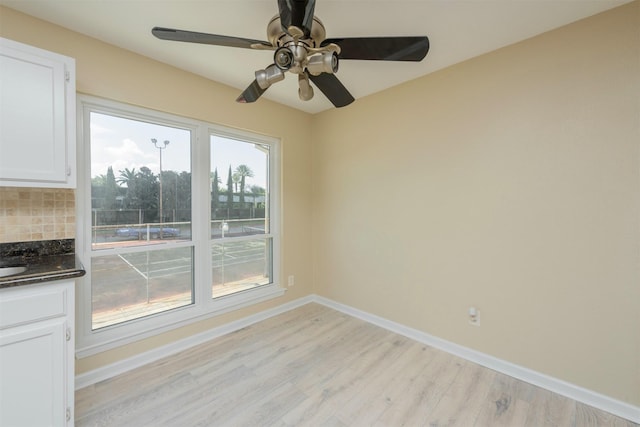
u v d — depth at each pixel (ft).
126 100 6.36
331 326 8.79
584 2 4.89
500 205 6.38
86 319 6.06
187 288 7.77
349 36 5.84
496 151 6.40
